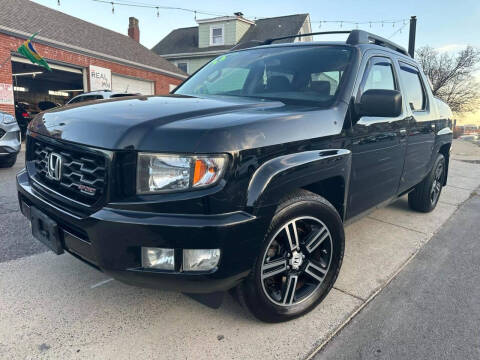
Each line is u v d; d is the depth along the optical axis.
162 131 1.70
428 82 4.15
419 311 2.35
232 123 1.78
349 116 2.42
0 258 2.86
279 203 1.87
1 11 13.49
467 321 2.25
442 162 4.62
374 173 2.79
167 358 1.84
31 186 2.26
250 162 1.76
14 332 1.99
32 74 18.84
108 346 1.91
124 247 1.69
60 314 2.17
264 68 2.95
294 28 24.23
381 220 4.24
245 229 1.72
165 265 1.70
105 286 2.50
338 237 2.32
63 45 13.97
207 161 1.66
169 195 1.67
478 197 5.75
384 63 3.06
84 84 15.38
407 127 3.24
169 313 2.22
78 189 1.88
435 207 4.91
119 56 16.69
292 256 2.10
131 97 2.53
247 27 25.58
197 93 2.96
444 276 2.86
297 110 2.19
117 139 1.70
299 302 2.20
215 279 1.72
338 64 2.68
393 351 1.96
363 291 2.58
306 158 2.01
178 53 26.28
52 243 2.03
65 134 1.93
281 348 1.95
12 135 6.34
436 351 1.97
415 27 15.70
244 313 2.24
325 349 1.96
